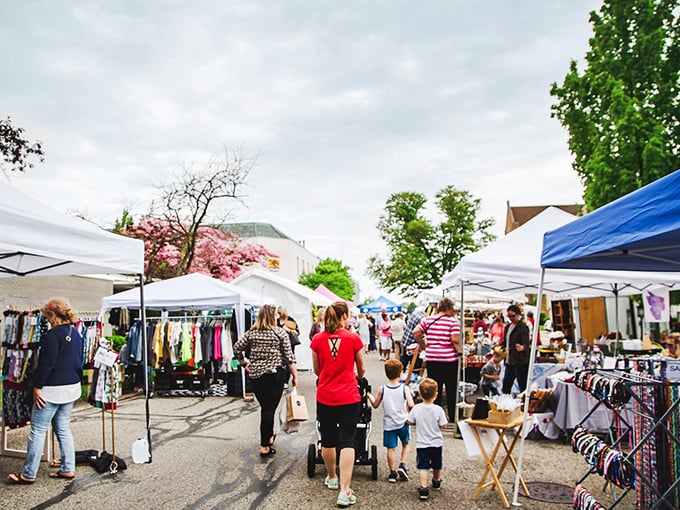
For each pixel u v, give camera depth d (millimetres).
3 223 4113
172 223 21141
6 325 5949
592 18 15711
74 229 4848
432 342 7309
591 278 6578
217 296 10789
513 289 9719
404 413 5102
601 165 14172
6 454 6047
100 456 5703
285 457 6012
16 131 14062
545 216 7680
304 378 13766
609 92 14641
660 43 14398
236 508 4414
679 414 3619
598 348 10508
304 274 65938
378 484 5020
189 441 6840
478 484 4977
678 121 14312
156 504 4504
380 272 43000
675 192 2967
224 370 10844
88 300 20141
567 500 4539
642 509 3770
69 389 5145
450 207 41844
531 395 6793
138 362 10680
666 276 6523
